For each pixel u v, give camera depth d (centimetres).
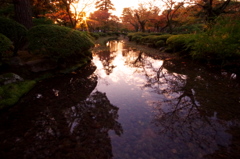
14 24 410
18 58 370
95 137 182
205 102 270
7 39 327
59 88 344
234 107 249
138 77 445
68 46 445
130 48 1213
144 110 251
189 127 203
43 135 184
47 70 422
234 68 439
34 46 394
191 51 633
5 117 222
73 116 230
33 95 303
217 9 904
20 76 353
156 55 824
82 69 530
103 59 754
